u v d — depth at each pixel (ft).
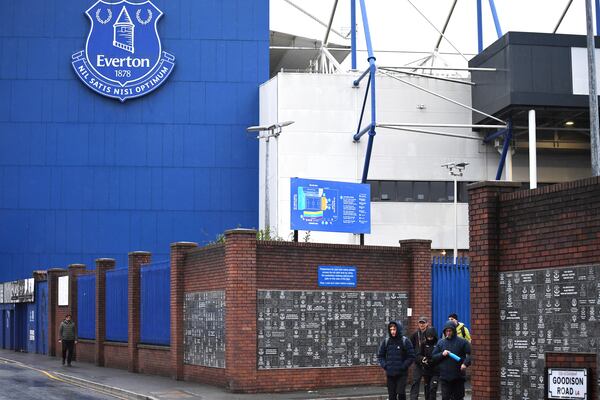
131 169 214.69
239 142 216.54
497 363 56.90
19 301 181.47
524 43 176.04
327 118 196.65
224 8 219.61
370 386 100.37
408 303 104.63
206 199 214.69
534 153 145.28
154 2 217.77
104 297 137.49
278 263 96.73
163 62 215.92
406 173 195.83
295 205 114.73
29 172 213.87
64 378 114.42
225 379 95.86
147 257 125.39
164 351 113.80
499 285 57.16
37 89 215.31
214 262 100.94
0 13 216.13
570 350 51.75
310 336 97.55
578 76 175.83
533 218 54.95
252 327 94.17
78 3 217.15
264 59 219.00
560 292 52.60
